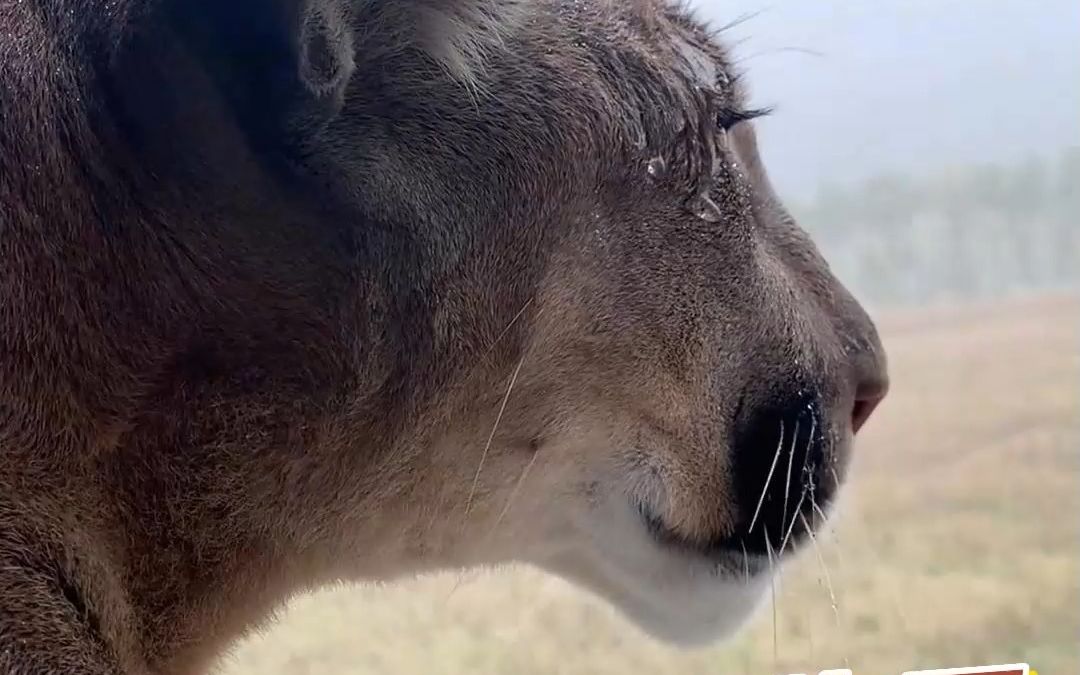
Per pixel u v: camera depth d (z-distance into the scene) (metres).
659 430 0.41
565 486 0.40
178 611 0.37
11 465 0.35
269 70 0.36
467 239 0.38
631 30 0.40
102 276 0.35
